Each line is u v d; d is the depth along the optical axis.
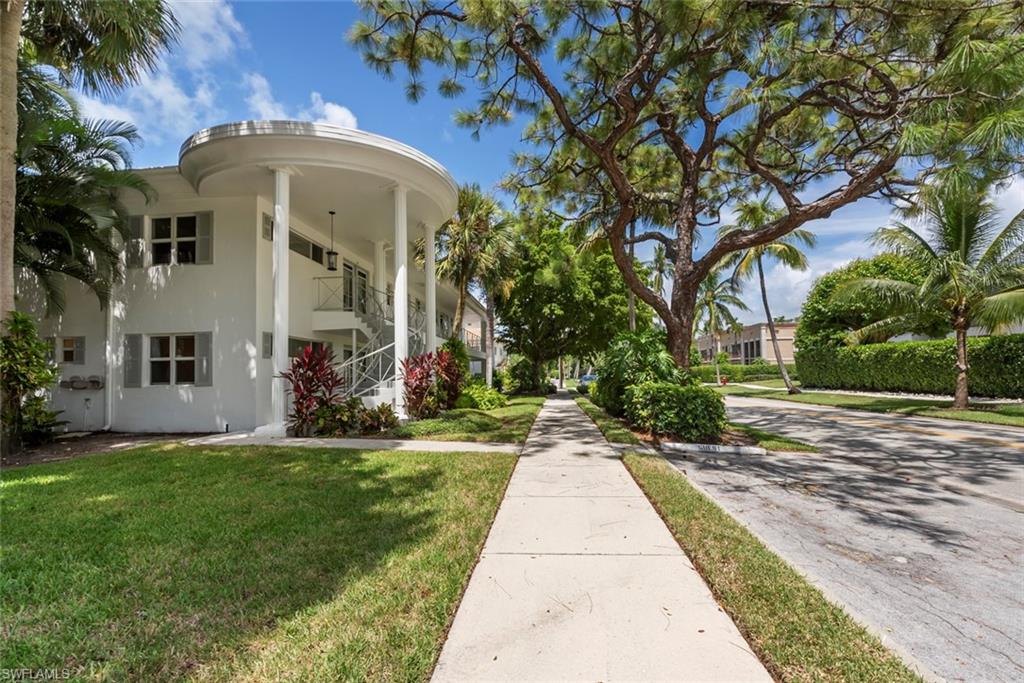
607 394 12.75
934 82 5.17
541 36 7.34
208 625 2.61
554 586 3.07
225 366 10.79
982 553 3.94
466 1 6.06
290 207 11.69
